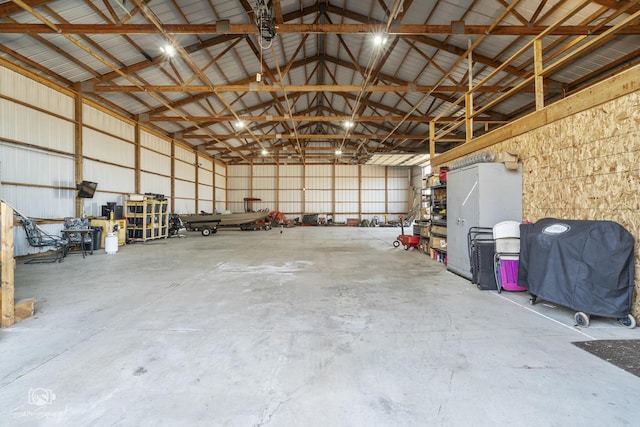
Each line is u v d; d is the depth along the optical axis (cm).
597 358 208
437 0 634
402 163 1891
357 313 302
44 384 177
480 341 236
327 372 190
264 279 452
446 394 167
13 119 636
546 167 385
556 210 368
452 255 512
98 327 265
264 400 162
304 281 440
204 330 258
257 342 235
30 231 598
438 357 210
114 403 159
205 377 184
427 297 360
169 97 1021
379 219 2027
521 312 305
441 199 634
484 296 364
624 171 283
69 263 586
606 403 158
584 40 622
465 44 752
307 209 2020
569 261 283
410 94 1088
